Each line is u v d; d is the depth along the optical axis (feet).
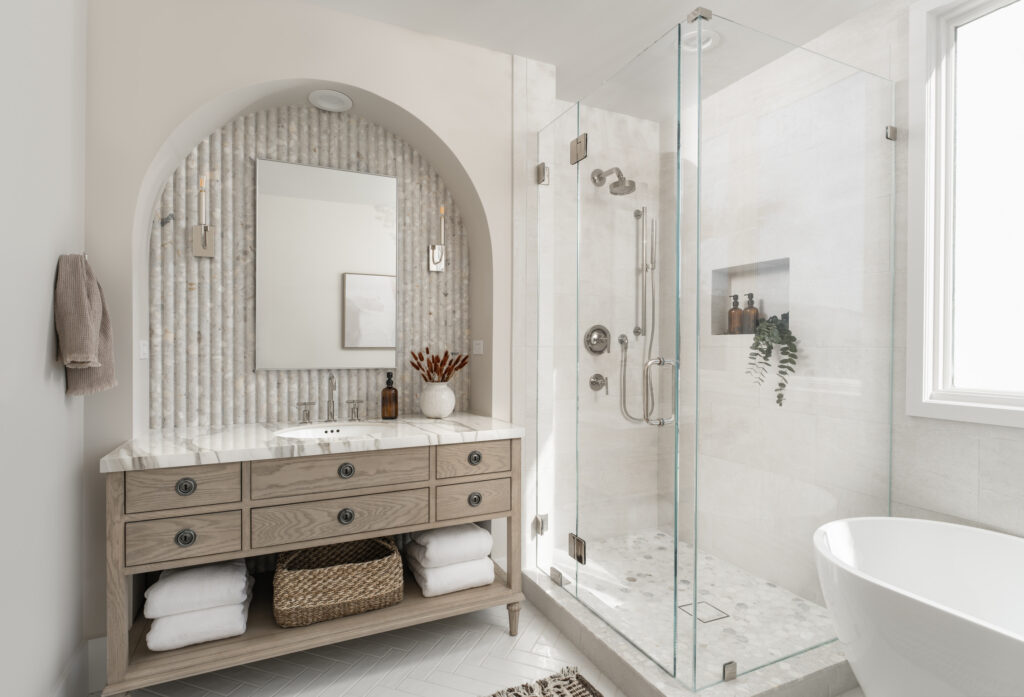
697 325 5.65
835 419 6.72
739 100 5.85
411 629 7.32
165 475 5.38
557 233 8.21
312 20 7.18
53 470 5.07
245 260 7.70
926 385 6.79
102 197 6.07
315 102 7.84
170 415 7.20
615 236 6.77
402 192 8.73
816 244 6.48
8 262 4.10
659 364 6.03
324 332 8.13
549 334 8.64
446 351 8.51
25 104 4.41
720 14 7.47
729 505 5.86
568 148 7.88
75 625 5.71
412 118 7.91
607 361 6.92
